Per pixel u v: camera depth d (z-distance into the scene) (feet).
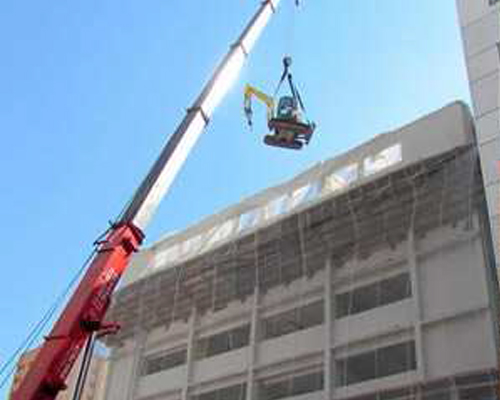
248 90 148.77
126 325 184.14
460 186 127.34
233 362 153.79
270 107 143.74
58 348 76.95
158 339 177.78
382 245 139.44
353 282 140.67
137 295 182.29
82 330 79.92
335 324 138.31
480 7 124.57
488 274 119.14
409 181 134.62
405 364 128.36
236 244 164.55
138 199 94.58
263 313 155.74
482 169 109.09
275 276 155.94
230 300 165.48
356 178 147.02
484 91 115.34
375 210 139.74
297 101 139.64
